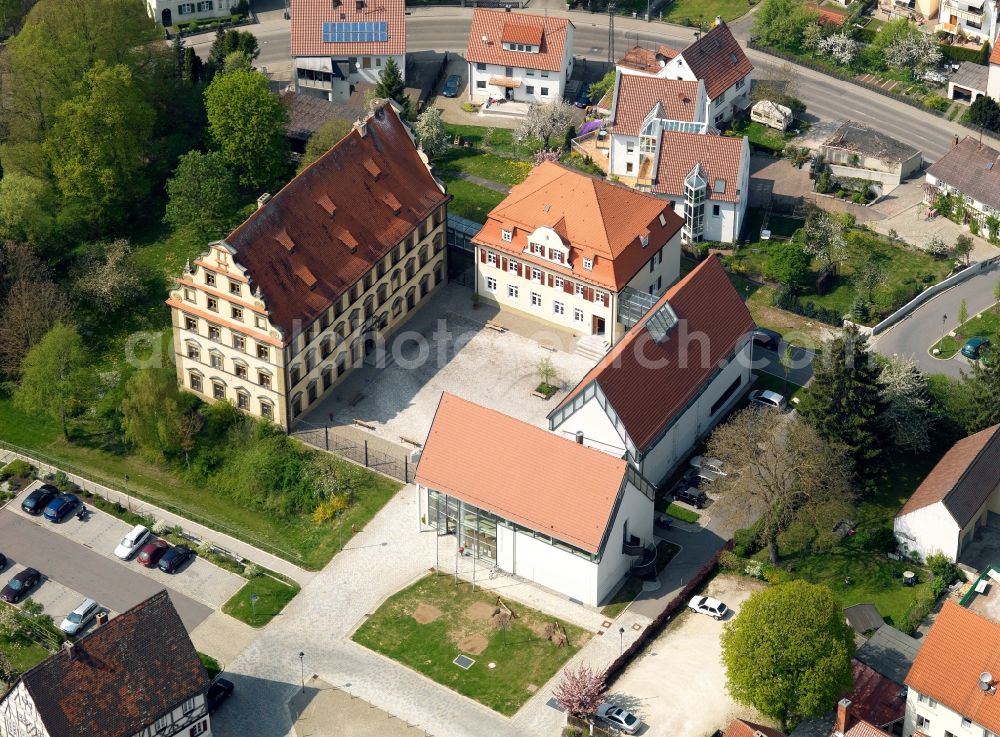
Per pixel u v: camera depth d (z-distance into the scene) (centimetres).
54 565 16888
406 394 18588
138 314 19912
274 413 18100
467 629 15938
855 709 14738
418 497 16775
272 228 17812
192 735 14825
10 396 19100
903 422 17450
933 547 16375
